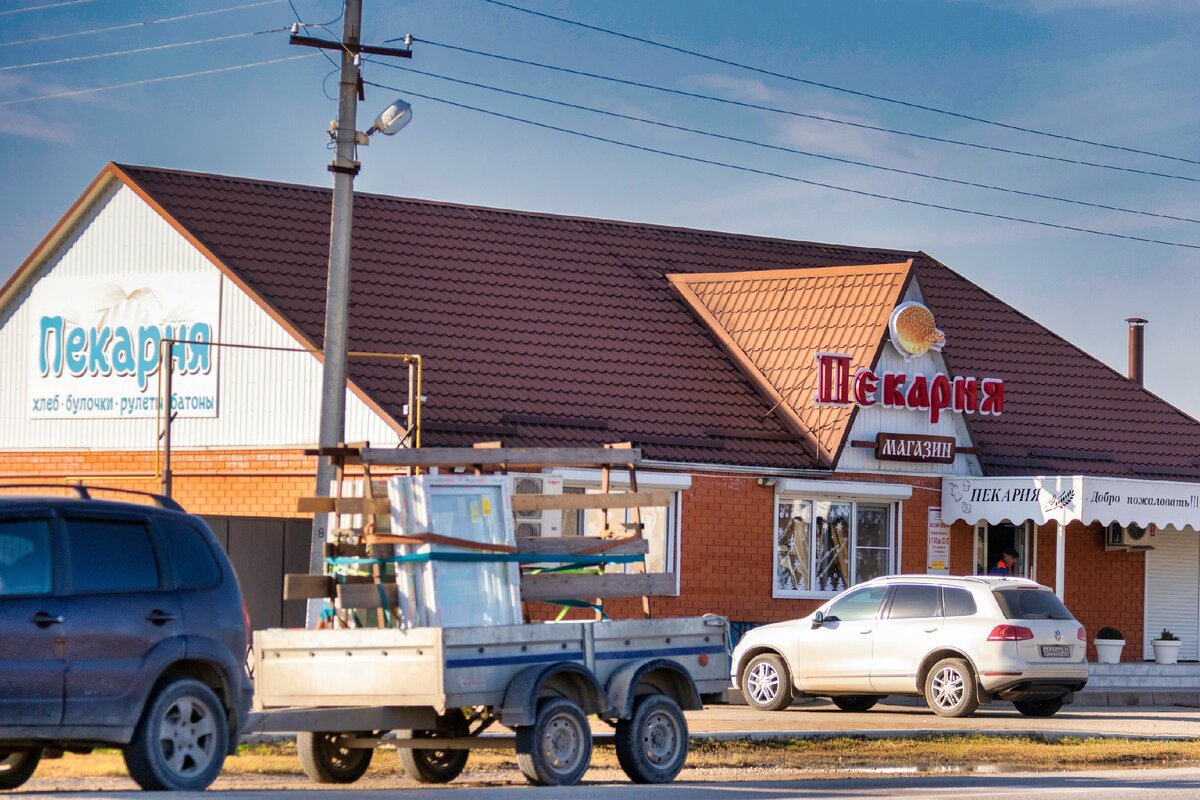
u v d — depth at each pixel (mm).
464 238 37875
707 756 19797
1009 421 39750
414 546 16359
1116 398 42438
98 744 14125
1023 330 43688
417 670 15555
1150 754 21594
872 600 27922
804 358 36188
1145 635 40375
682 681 17734
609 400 34000
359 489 19359
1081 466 39219
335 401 23906
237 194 36312
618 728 17141
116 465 35688
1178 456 41156
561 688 16656
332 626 17094
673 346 36875
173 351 34938
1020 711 28531
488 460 17375
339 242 24156
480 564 16656
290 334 33094
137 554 14594
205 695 14672
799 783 17297
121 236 36031
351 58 24328
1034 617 26969
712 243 42656
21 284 37312
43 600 13805
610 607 32281
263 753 19016
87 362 36250
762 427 35156
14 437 37281
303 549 31156
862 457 35719
